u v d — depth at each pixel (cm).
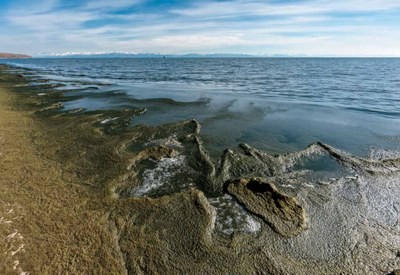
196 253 600
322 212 754
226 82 4188
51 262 559
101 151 1125
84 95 2652
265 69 7750
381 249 627
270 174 974
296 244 636
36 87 3206
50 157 1062
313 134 1476
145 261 574
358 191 861
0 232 632
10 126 1466
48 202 756
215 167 1012
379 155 1188
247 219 722
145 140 1292
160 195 841
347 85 3603
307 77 4878
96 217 700
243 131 1504
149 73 6312
